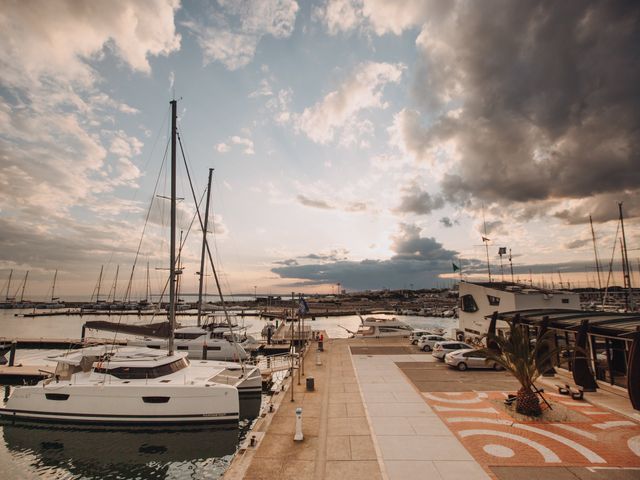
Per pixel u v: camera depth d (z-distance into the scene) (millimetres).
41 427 18328
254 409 22250
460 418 14352
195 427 18062
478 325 33594
